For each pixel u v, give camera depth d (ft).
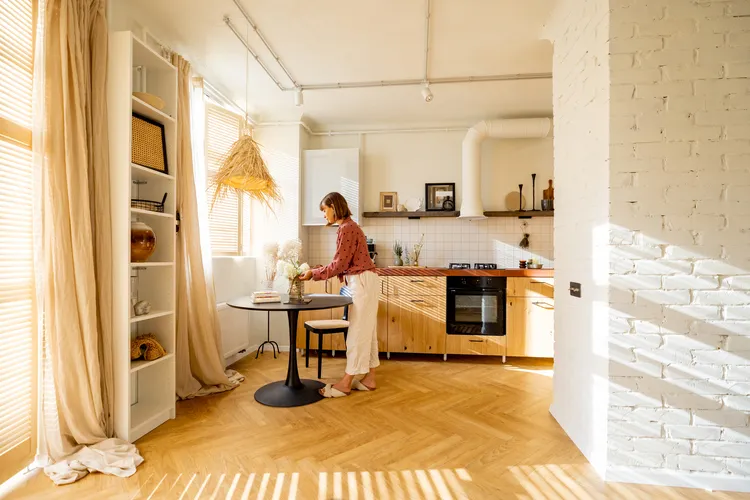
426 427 8.61
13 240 6.43
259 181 10.50
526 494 6.24
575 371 7.95
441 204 16.56
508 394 10.69
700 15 6.44
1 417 6.21
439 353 14.29
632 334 6.59
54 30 6.81
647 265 6.57
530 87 13.32
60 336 6.77
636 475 6.59
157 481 6.49
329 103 14.71
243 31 10.09
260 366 13.12
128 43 7.67
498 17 9.45
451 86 13.25
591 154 7.31
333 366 13.24
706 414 6.49
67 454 6.88
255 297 9.77
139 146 8.20
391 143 16.97
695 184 6.48
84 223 6.96
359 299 10.37
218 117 13.37
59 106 6.77
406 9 9.16
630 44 6.56
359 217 15.87
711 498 6.19
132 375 8.96
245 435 8.15
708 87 6.45
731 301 6.44
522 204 16.22
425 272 14.33
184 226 10.23
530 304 13.89
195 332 10.48
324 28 9.96
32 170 6.71
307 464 7.06
